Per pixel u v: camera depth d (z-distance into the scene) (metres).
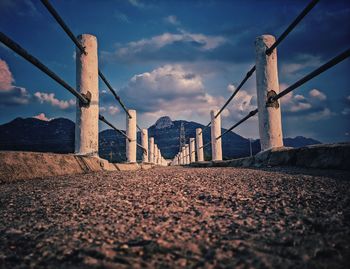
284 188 1.47
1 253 0.69
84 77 3.77
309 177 1.83
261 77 3.93
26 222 0.98
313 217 0.88
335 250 0.63
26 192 1.66
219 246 0.66
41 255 0.66
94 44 3.86
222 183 1.78
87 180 2.21
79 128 3.77
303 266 0.55
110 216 1.00
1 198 1.47
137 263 0.58
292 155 3.04
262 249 0.64
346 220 0.84
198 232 0.77
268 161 3.56
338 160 2.22
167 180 2.04
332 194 1.24
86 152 3.74
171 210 1.05
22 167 2.33
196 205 1.14
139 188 1.66
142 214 1.00
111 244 0.69
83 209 1.14
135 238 0.73
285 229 0.78
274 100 3.80
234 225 0.83
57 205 1.25
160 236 0.74
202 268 0.55
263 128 3.89
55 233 0.82
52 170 2.68
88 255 0.63
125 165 5.30
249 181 1.83
